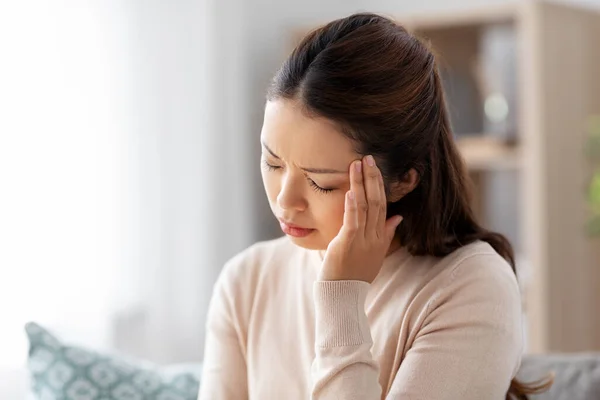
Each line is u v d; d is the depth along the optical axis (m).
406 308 1.52
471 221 1.61
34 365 2.16
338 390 1.40
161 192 3.54
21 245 3.05
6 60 3.00
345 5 4.56
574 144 3.81
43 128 3.11
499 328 1.45
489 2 4.19
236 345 1.69
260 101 4.20
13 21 3.01
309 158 1.36
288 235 1.46
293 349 1.62
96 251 3.29
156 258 3.52
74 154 3.21
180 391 2.14
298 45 1.42
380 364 1.52
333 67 1.35
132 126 3.41
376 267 1.46
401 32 1.44
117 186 3.37
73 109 3.21
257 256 1.73
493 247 1.61
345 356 1.42
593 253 3.94
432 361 1.43
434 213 1.53
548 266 3.69
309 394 1.58
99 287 3.30
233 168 3.87
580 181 3.84
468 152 3.90
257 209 4.18
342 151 1.37
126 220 3.40
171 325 3.60
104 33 3.30
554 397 2.04
